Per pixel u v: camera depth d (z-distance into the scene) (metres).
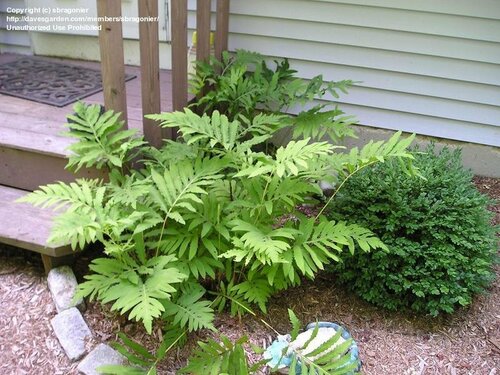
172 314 1.59
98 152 1.73
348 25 2.69
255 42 2.86
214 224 1.69
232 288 1.68
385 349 1.77
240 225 1.58
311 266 1.61
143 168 1.98
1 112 2.23
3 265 1.93
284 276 1.66
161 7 2.87
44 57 3.15
